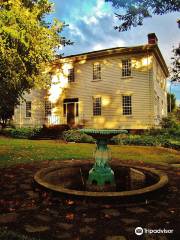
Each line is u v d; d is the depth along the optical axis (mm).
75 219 4953
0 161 11078
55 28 15250
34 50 13523
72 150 15406
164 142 18438
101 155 7574
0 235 3889
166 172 9594
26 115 30953
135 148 17344
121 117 25016
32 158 11992
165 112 34719
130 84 24656
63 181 7680
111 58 25859
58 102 29031
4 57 12297
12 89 15070
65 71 28734
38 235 4281
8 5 12688
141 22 10016
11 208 5516
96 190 7020
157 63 27312
